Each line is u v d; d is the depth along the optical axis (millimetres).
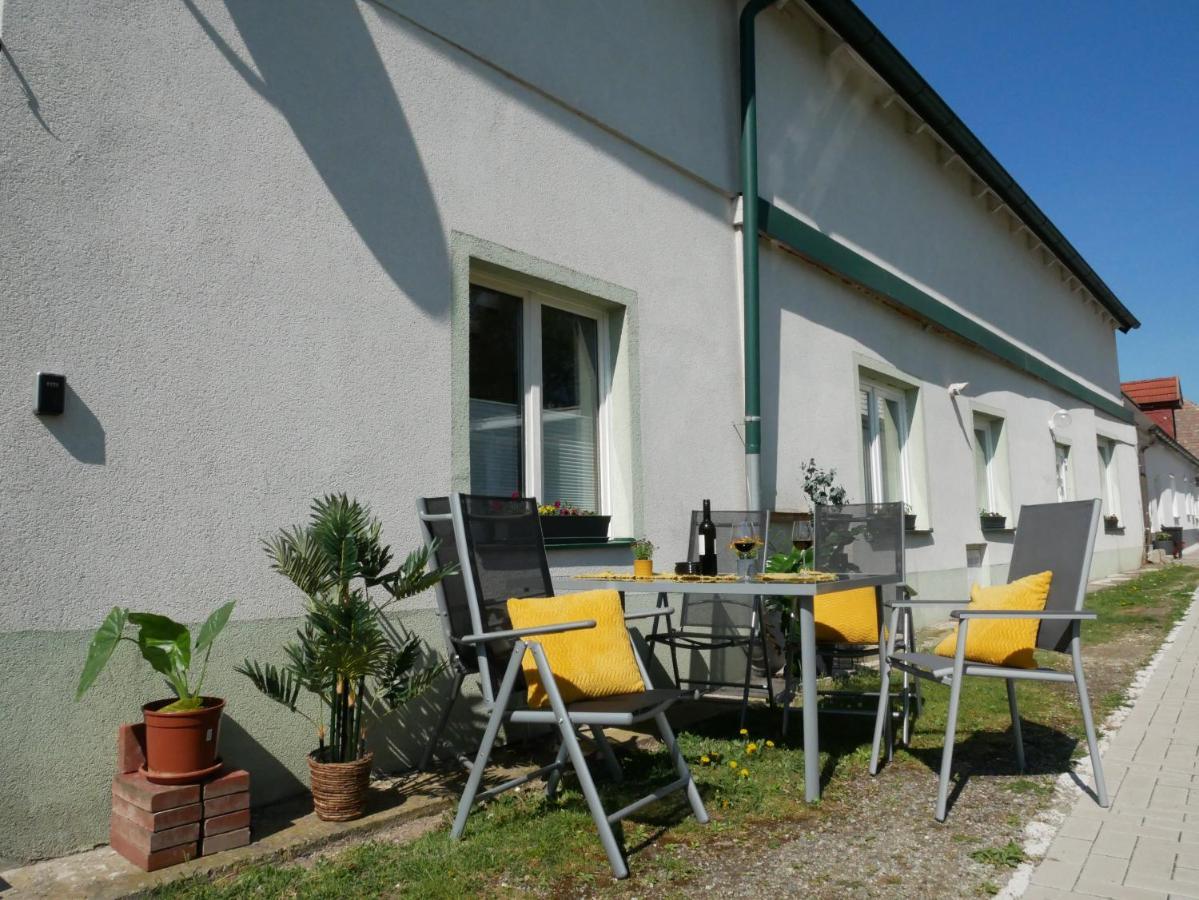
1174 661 6574
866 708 5031
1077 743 4301
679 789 3418
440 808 3316
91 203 3027
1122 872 2727
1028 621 3541
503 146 4695
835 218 7930
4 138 2838
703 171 6273
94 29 3088
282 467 3516
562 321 5293
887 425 9016
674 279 5879
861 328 8180
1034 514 4020
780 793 3514
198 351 3285
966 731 4551
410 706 3881
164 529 3133
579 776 2775
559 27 5152
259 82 3588
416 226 4168
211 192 3381
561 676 3156
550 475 5086
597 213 5289
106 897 2469
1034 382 12914
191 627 3182
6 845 2680
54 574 2842
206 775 2801
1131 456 18797
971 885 2639
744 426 6324
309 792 3486
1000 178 10719
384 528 3869
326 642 3039
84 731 2877
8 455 2771
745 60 6609
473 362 4695
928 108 8992
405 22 4234
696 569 4207
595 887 2611
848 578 3844
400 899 2520
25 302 2842
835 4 7309
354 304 3854
